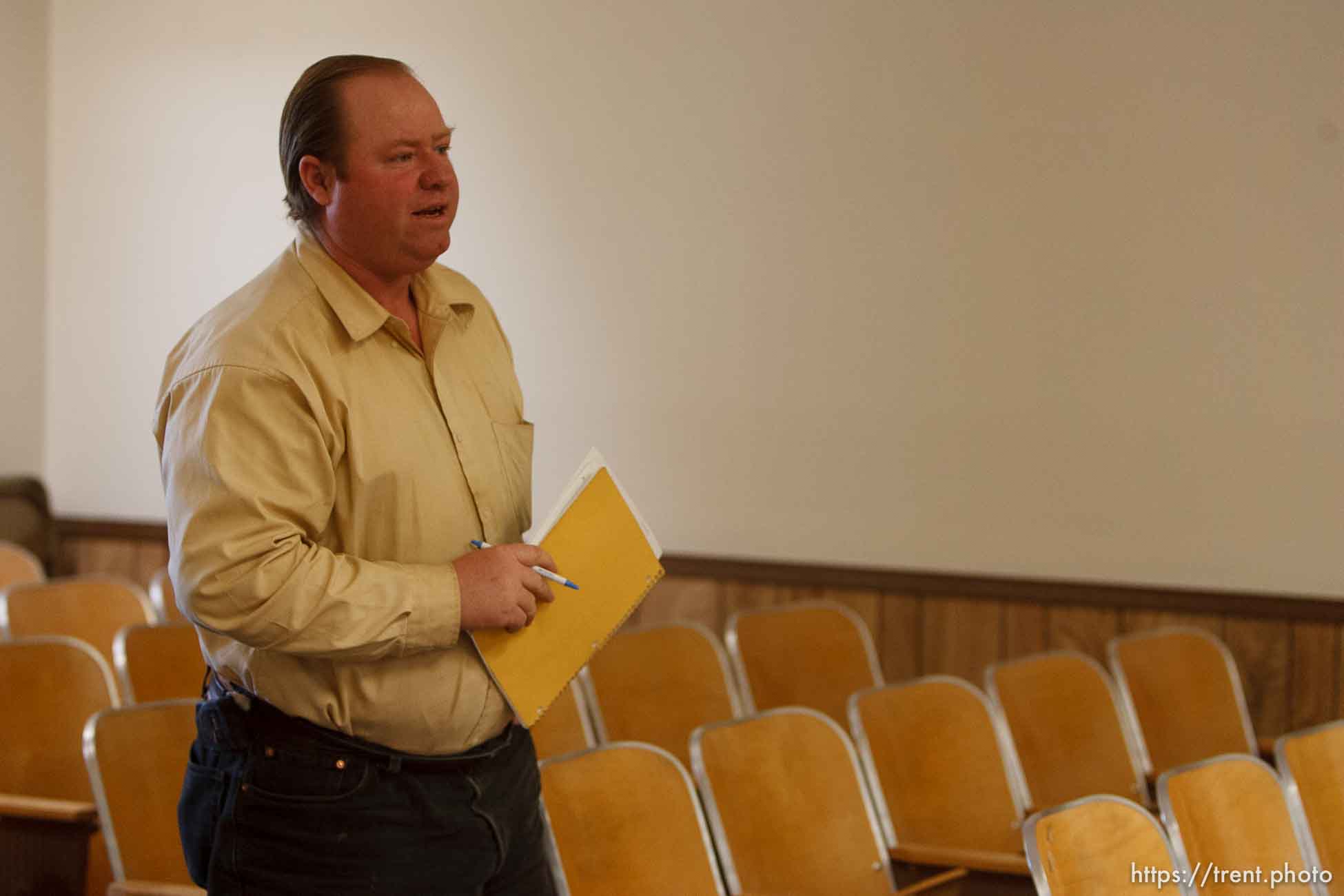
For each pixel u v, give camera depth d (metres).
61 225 8.20
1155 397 6.44
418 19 7.48
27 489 7.92
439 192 2.57
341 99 2.52
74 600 5.59
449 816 2.62
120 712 3.60
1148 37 6.41
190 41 7.91
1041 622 6.57
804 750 4.03
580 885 3.41
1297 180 6.25
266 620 2.37
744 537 7.02
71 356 8.20
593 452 2.78
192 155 7.91
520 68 7.32
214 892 2.61
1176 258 6.41
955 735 4.56
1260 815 3.72
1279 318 6.28
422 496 2.60
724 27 6.99
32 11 8.15
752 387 6.99
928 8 6.70
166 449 2.48
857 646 5.68
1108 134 6.48
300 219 2.65
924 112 6.72
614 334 7.20
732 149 7.00
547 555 2.64
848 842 4.01
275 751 2.55
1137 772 5.18
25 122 8.12
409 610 2.46
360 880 2.54
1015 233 6.61
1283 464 6.29
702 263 7.05
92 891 4.09
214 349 2.46
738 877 3.78
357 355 2.57
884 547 6.81
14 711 4.30
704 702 5.17
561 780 3.47
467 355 2.79
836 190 6.85
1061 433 6.56
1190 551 6.41
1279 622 6.26
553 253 7.29
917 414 6.76
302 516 2.46
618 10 7.14
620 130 7.16
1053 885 3.13
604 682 4.97
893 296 6.78
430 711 2.58
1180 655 5.60
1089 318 6.52
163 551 7.97
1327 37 6.19
